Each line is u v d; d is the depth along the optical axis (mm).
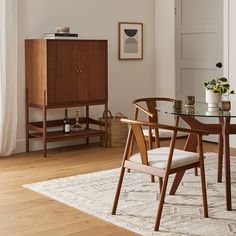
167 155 6039
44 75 8219
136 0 9570
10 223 5941
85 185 6949
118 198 6117
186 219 5977
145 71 9805
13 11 8258
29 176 7352
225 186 6516
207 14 9180
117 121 8922
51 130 8852
